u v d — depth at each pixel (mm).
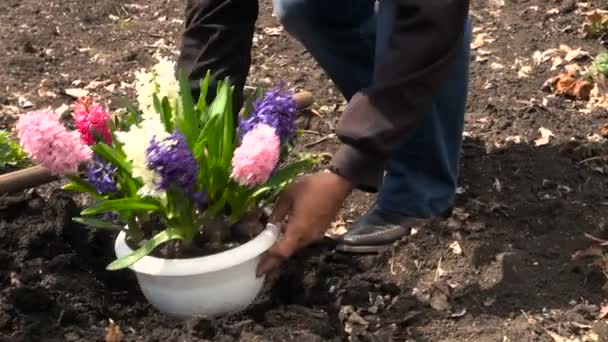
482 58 3574
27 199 2584
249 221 2320
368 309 2469
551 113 3230
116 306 2377
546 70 3488
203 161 2244
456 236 2680
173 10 4070
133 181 2270
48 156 2201
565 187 2881
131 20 3988
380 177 2217
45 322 2289
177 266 2223
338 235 2746
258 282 2330
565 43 3643
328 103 3367
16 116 3307
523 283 2539
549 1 3912
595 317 2447
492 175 2936
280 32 3816
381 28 2299
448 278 2576
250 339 2240
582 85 3320
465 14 2137
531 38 3682
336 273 2568
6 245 2482
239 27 2449
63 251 2482
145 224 2330
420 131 2566
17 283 2355
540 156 3008
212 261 2227
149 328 2299
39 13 4031
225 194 2270
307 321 2322
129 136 2121
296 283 2467
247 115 2352
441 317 2455
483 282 2553
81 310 2320
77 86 3510
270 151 2154
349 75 2764
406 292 2537
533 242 2672
